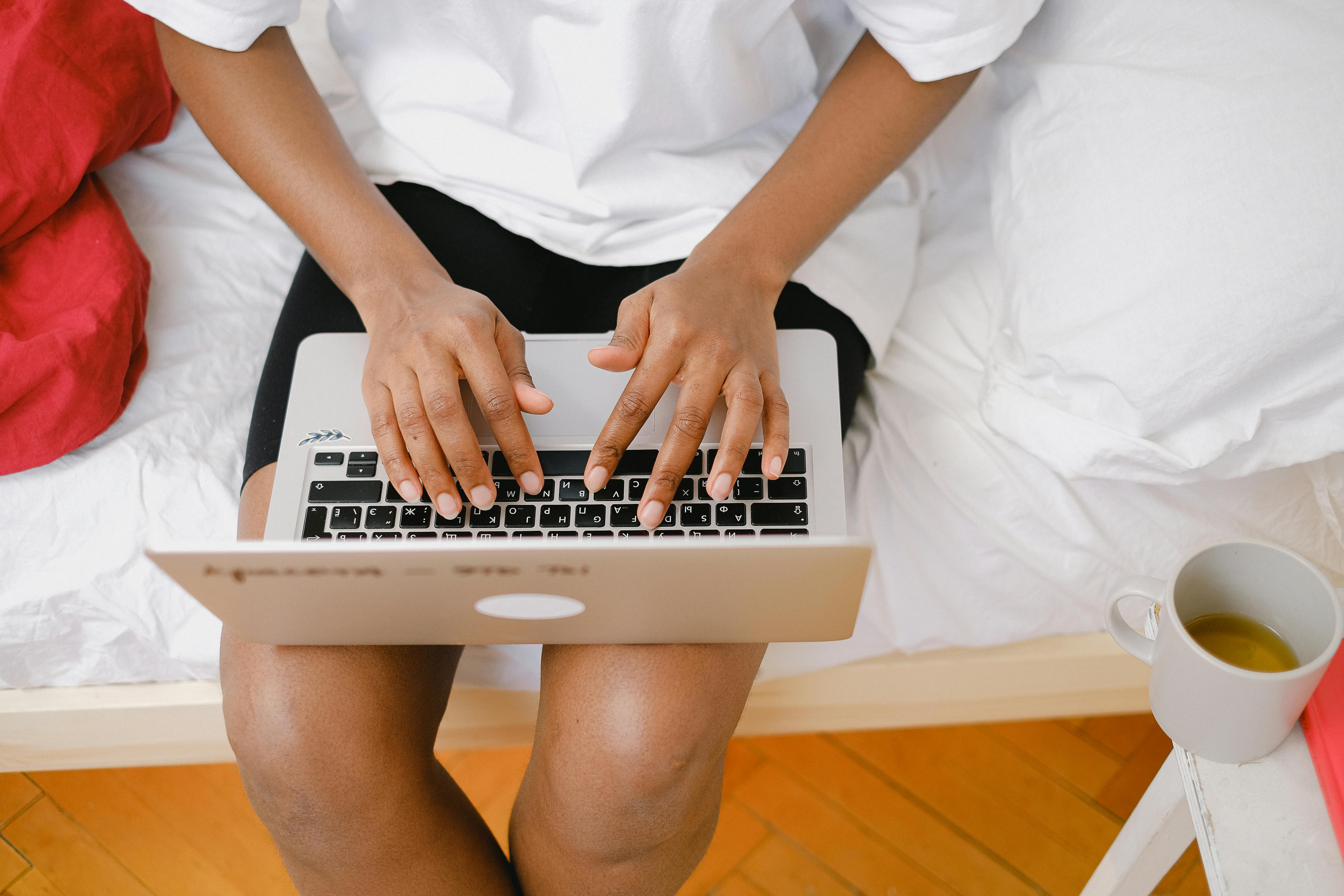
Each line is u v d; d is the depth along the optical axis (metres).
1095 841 1.06
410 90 0.85
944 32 0.74
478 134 0.86
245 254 0.96
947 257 0.94
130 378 0.85
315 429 0.70
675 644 0.67
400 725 0.70
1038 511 0.81
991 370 0.83
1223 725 0.55
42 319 0.82
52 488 0.81
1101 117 0.77
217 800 1.10
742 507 0.67
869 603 0.84
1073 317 0.75
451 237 0.87
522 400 0.66
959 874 1.04
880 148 0.79
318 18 1.03
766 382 0.69
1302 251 0.68
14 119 0.83
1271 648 0.58
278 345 0.81
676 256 0.84
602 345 0.74
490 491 0.63
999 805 1.09
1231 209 0.70
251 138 0.79
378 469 0.68
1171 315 0.71
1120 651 0.89
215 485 0.83
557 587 0.54
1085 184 0.76
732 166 0.85
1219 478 0.76
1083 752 1.12
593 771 0.66
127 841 1.07
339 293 0.83
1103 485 0.81
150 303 0.91
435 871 0.72
